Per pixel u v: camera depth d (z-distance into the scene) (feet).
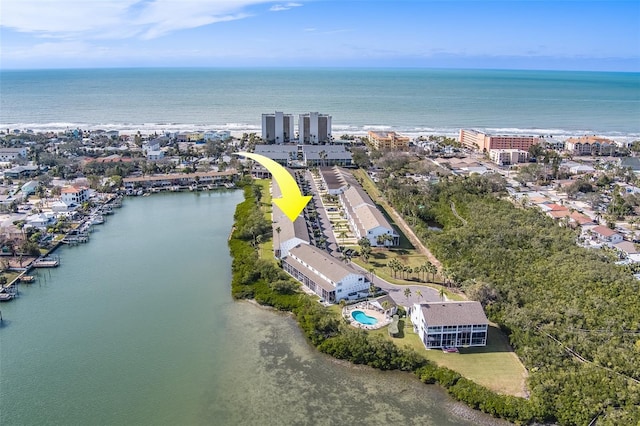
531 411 322.96
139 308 467.52
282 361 387.75
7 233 611.47
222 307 471.62
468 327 398.42
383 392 353.31
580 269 496.64
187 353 396.16
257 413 329.52
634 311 424.46
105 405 335.47
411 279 525.75
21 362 382.63
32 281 523.70
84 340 412.77
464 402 341.82
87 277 536.01
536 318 421.18
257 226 643.04
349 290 481.46
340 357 391.04
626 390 330.54
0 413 327.47
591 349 379.76
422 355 389.19
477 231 623.36
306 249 547.90
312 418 325.42
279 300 472.85
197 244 636.07
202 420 322.34
